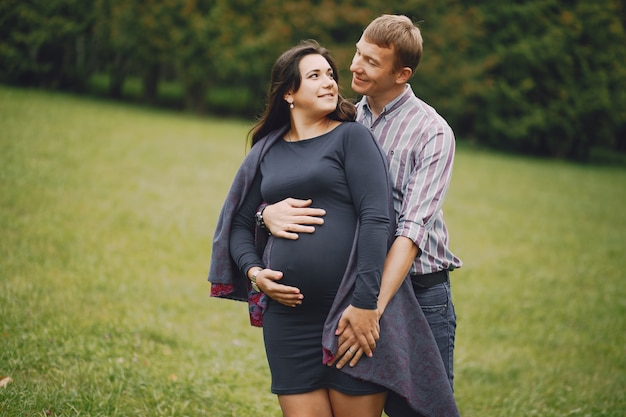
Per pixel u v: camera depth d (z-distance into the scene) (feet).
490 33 68.74
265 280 8.25
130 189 28.17
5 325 13.46
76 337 13.62
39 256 18.52
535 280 23.88
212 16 61.31
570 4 69.26
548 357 17.35
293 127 8.82
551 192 44.01
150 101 66.44
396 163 8.71
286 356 8.36
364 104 9.36
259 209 8.76
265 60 62.80
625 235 32.81
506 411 13.71
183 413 11.52
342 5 63.31
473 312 20.10
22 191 24.61
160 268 19.98
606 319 20.49
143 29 61.05
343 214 8.29
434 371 8.31
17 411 10.27
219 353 14.71
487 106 69.41
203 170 34.60
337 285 8.16
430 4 64.75
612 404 14.35
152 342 14.48
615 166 69.26
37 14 59.47
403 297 8.38
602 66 69.77
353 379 8.09
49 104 48.03
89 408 10.87
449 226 30.55
